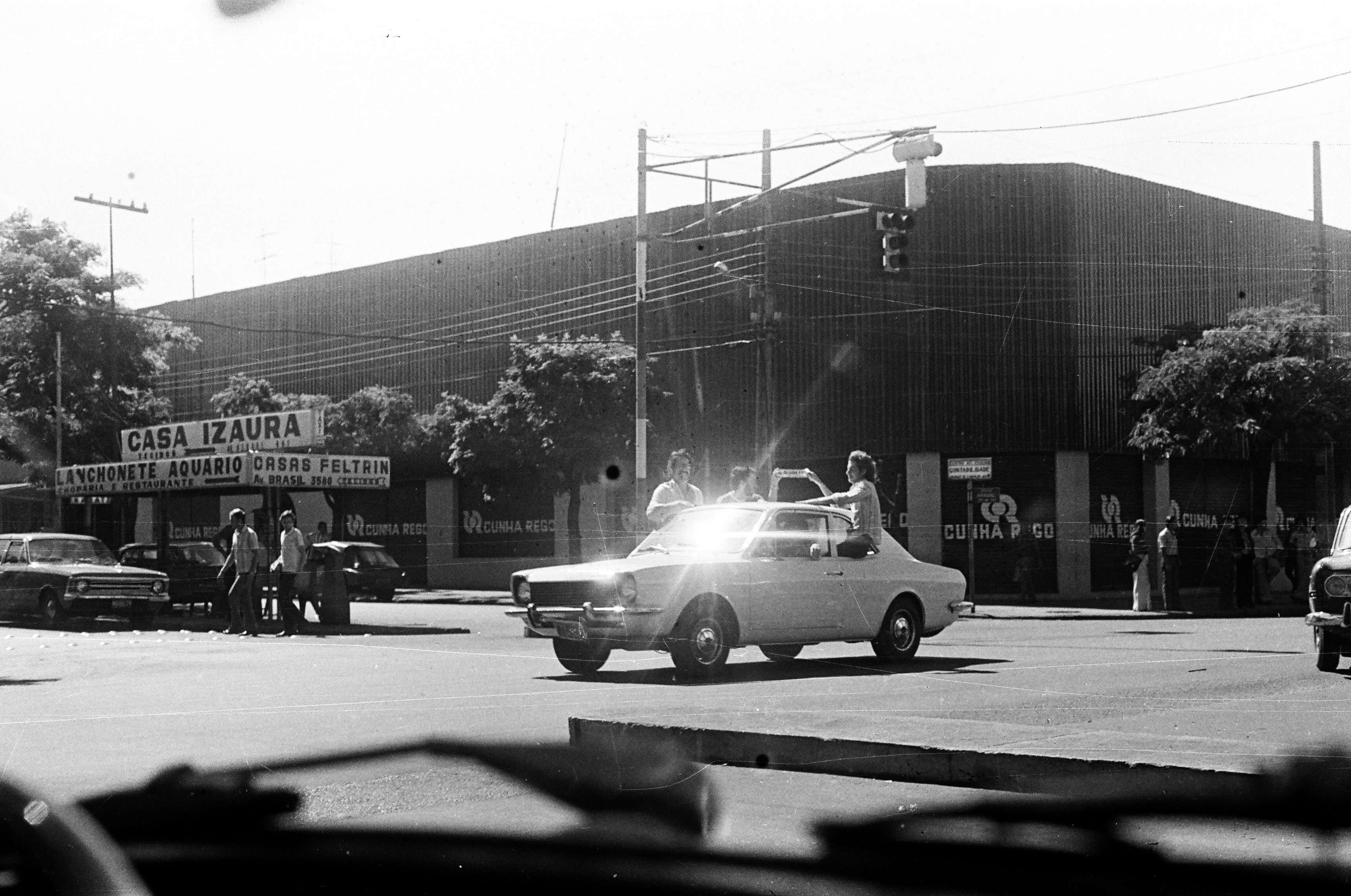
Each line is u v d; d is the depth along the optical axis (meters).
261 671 12.62
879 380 33.19
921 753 6.04
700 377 36.75
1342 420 29.03
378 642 17.80
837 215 20.48
